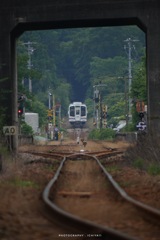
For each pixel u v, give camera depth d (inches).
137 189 1861.5
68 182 2123.5
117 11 3491.6
